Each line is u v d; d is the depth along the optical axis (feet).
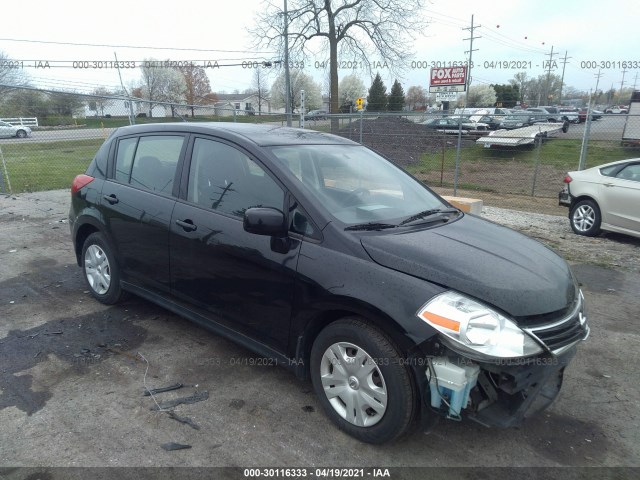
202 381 11.14
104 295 14.90
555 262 10.19
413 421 8.61
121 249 13.74
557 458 8.99
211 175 11.70
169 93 168.35
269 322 10.22
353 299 8.63
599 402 10.87
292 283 9.61
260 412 10.03
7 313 14.57
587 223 27.30
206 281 11.35
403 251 9.02
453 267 8.65
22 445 8.89
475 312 7.90
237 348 12.67
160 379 11.18
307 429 9.53
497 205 39.68
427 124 77.05
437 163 60.49
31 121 49.55
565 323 8.59
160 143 13.21
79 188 15.20
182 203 12.01
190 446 8.98
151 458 8.66
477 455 8.98
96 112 54.44
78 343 12.78
